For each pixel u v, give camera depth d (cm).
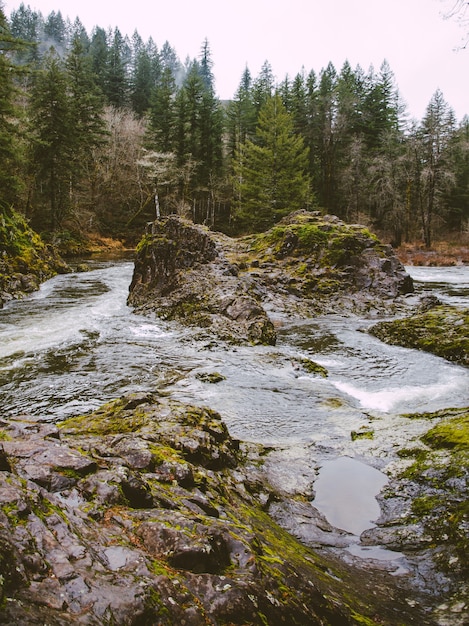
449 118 4488
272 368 1059
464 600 338
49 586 205
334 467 596
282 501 509
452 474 520
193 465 462
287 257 2112
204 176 5416
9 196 3356
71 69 4381
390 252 2055
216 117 5538
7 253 2311
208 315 1412
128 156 5575
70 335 1309
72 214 4481
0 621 171
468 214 5712
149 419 602
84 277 2616
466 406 810
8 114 2667
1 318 1515
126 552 253
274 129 4322
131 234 5172
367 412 809
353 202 5375
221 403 844
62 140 3606
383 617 310
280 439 694
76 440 456
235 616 232
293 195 4266
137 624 204
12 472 310
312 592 288
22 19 11269
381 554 420
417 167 4925
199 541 276
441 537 428
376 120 5756
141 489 336
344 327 1484
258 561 288
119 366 1059
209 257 1923
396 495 519
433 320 1324
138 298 1819
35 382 956
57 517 260
